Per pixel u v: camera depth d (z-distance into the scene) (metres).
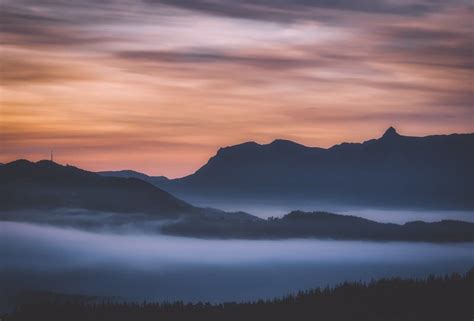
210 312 62.22
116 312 68.25
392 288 59.41
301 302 60.97
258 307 63.31
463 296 55.69
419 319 52.38
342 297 60.81
